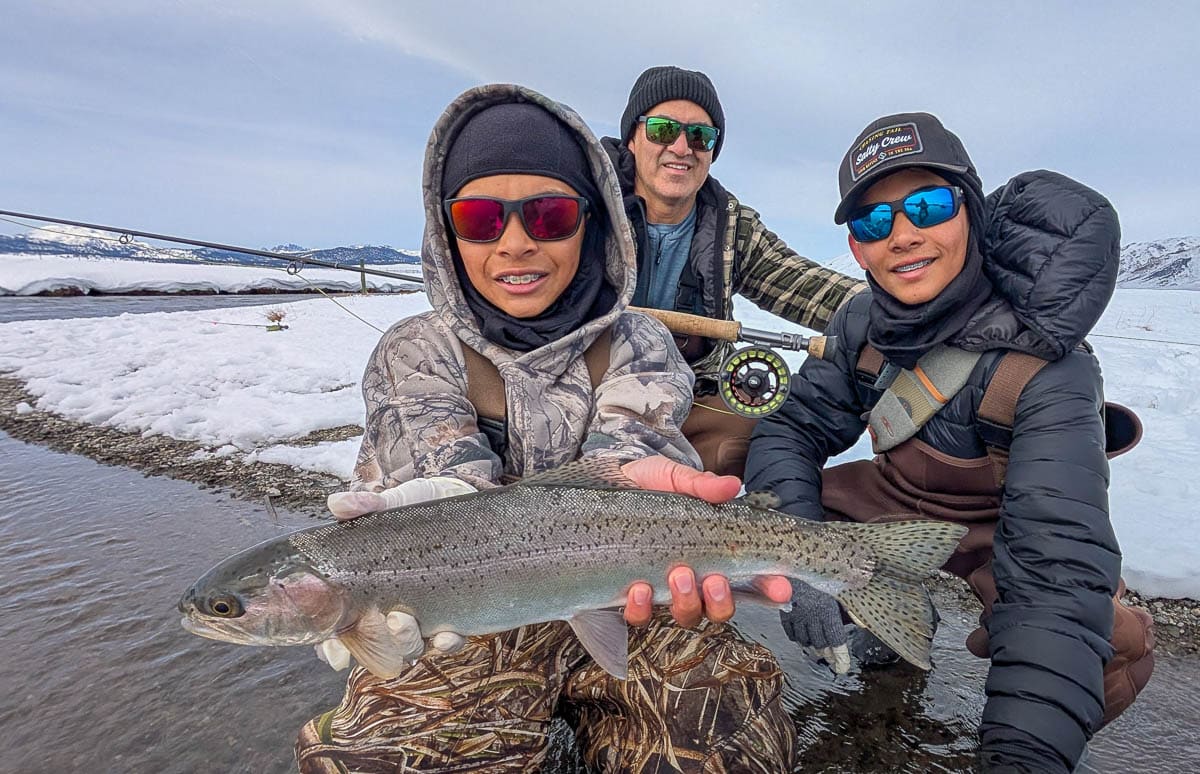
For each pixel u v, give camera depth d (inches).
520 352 31.9
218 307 301.1
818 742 31.1
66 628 40.4
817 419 42.5
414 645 25.4
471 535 26.0
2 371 125.2
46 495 62.9
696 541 27.1
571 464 28.1
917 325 34.5
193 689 34.7
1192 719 32.9
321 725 26.5
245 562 25.2
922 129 32.6
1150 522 49.2
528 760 27.2
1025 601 28.4
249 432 80.1
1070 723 25.7
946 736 31.7
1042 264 31.2
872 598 28.0
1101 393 32.3
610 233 34.4
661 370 33.7
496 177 29.8
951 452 36.3
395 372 31.7
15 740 31.0
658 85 49.4
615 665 25.4
